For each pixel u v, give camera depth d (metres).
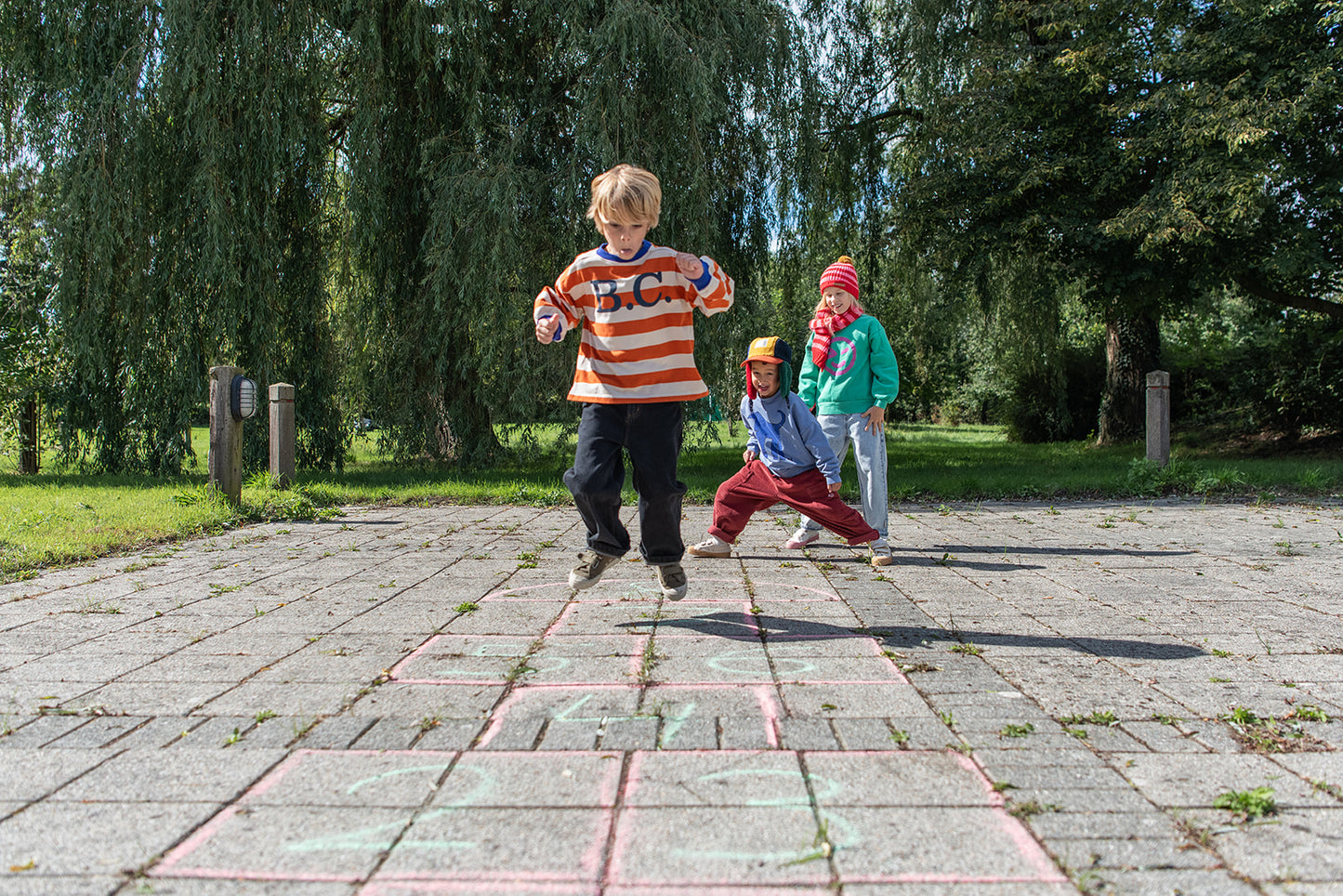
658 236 9.99
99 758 2.22
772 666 2.99
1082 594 4.22
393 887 1.62
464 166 10.09
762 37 10.50
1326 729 2.42
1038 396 20.92
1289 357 15.05
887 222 14.29
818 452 4.88
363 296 11.46
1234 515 7.31
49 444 11.52
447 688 2.77
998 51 12.63
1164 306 14.09
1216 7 11.86
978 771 2.13
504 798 1.99
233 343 9.99
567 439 11.16
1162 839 1.79
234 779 2.10
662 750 2.26
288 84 9.80
